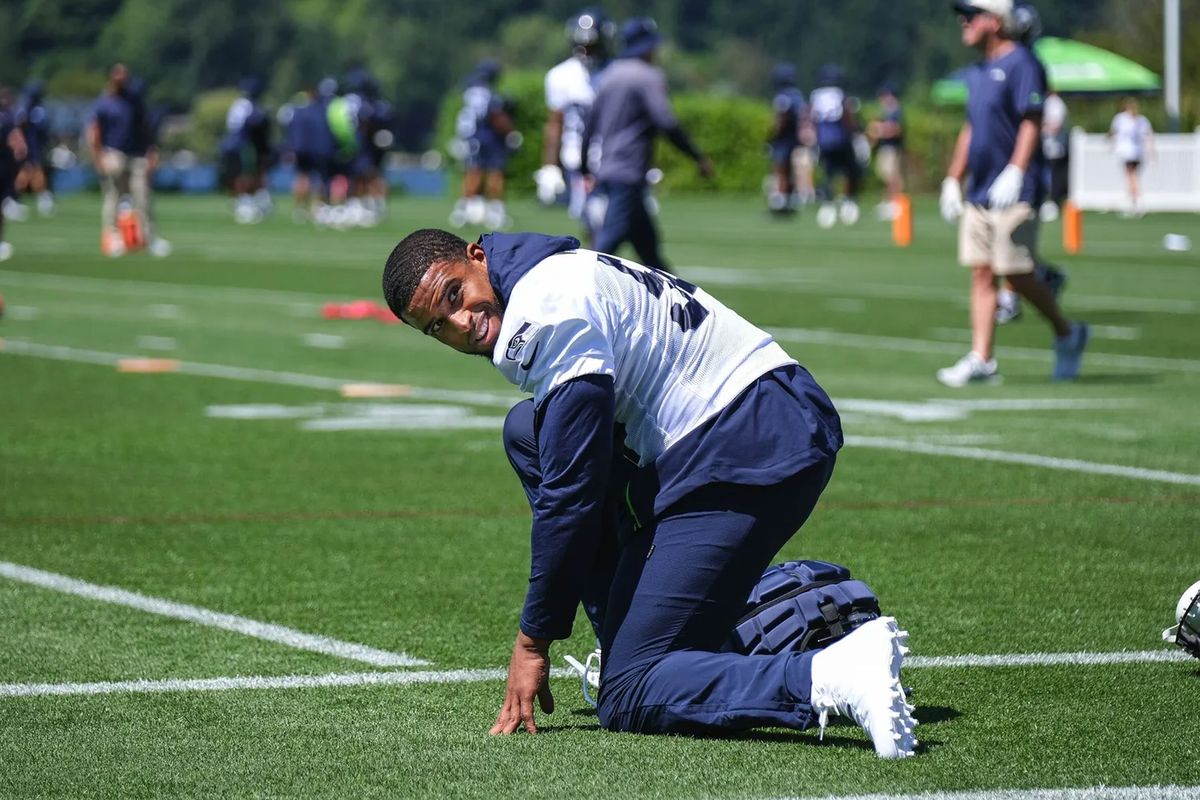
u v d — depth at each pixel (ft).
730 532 51.67
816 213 489.67
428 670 61.57
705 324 52.37
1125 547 82.69
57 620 69.10
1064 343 143.23
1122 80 433.89
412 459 107.86
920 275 260.01
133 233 306.35
